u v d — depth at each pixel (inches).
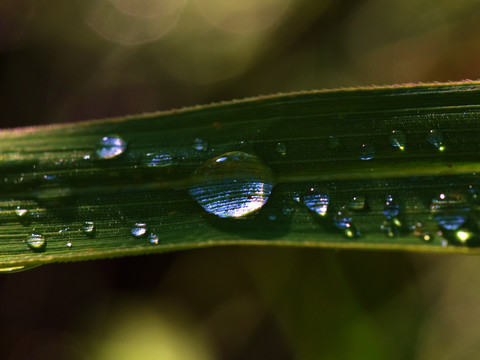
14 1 4.0
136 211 3.2
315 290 3.6
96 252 3.1
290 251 3.7
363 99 3.1
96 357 3.6
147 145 3.2
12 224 3.2
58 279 3.7
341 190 3.1
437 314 3.6
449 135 3.1
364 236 3.1
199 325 3.6
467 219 3.1
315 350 3.6
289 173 3.1
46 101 4.0
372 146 3.1
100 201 3.2
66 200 3.2
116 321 3.6
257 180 3.1
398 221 3.1
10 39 4.0
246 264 3.7
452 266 3.6
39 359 3.6
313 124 3.2
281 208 3.1
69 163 3.2
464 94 3.1
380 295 3.6
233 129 3.2
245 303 3.7
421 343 3.5
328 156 3.1
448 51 4.0
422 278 3.6
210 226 3.1
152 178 3.2
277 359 3.6
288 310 3.6
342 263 3.6
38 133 3.2
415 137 3.1
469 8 3.9
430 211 3.1
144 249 3.1
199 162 3.2
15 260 3.1
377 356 3.5
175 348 3.6
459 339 3.5
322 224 3.1
